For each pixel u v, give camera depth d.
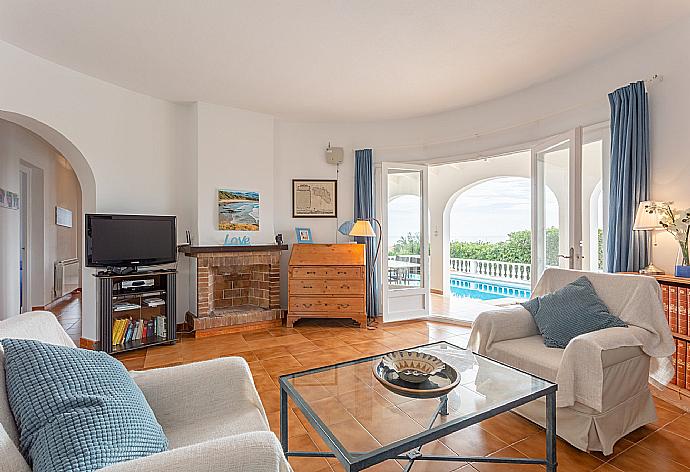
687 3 2.65
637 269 3.09
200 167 4.56
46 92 3.51
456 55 3.39
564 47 3.26
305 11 2.72
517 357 2.39
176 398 1.56
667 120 2.97
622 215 3.15
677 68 2.90
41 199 6.19
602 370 2.00
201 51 3.32
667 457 2.03
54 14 2.77
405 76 3.85
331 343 4.16
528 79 3.92
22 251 5.91
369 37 3.08
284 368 3.40
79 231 8.62
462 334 4.53
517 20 2.84
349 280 4.84
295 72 3.75
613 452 2.08
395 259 5.24
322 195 5.39
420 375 1.84
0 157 4.71
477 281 8.46
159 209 4.45
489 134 4.60
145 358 3.68
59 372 1.19
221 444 1.04
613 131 3.22
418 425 1.55
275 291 4.98
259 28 2.95
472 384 1.91
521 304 2.81
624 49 3.29
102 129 3.96
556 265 3.69
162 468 0.96
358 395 1.81
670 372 2.37
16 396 1.13
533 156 4.09
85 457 1.01
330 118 5.23
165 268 4.54
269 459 1.03
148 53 3.36
